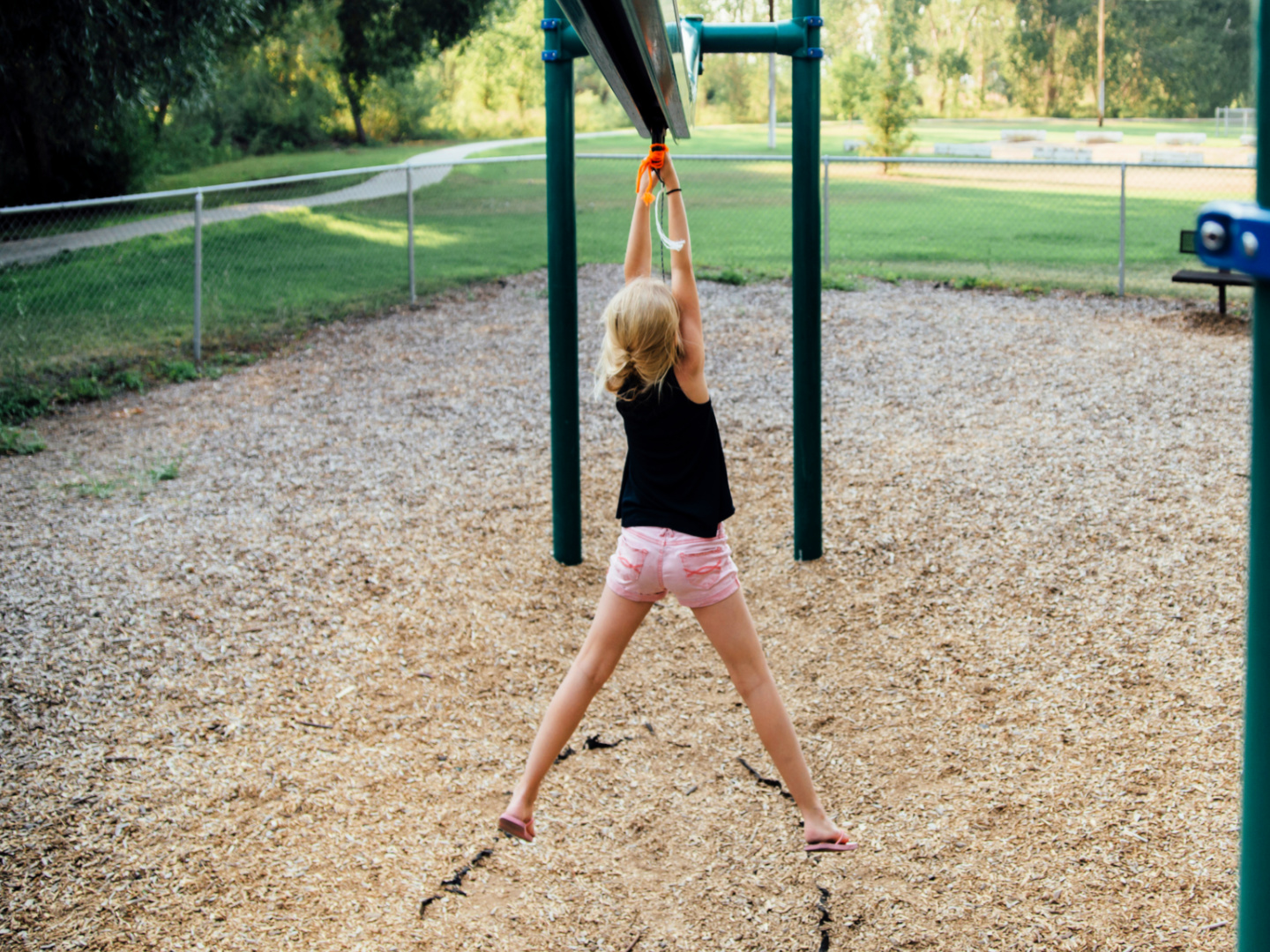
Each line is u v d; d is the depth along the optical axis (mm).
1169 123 46000
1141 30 48500
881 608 4711
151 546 5598
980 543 5285
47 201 20328
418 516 5980
